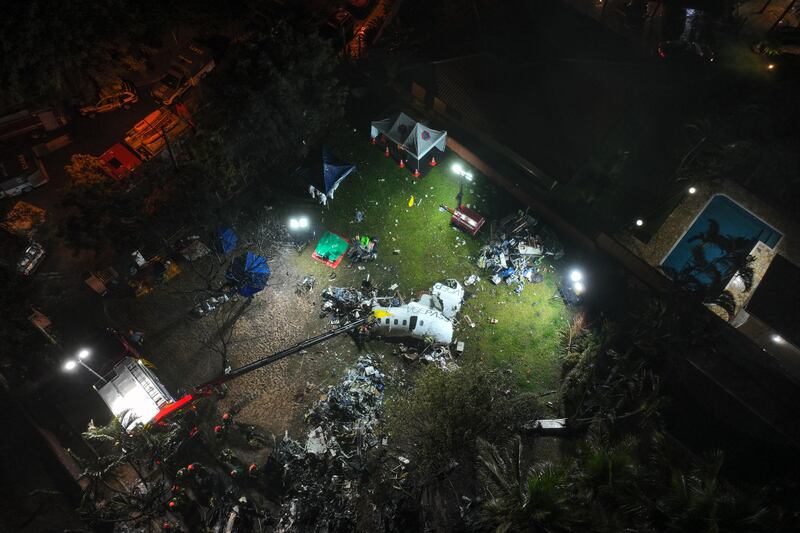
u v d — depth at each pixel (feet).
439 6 155.02
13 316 105.60
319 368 110.42
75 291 116.26
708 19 163.84
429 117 139.03
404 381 109.50
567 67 139.44
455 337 115.34
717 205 125.39
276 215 126.21
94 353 110.22
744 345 110.22
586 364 109.19
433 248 125.39
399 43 151.94
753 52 158.71
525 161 129.49
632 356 112.47
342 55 146.82
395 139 130.00
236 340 113.29
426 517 96.12
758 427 106.83
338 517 94.79
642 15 169.17
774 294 109.29
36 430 103.04
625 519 80.59
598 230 126.00
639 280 122.83
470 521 94.32
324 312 115.85
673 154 132.05
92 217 109.09
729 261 117.60
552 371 113.39
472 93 135.33
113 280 116.37
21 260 114.62
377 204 130.00
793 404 106.32
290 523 94.32
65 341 111.14
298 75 118.11
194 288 117.70
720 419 108.78
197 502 97.71
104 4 127.03
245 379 108.68
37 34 118.52
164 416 101.91
